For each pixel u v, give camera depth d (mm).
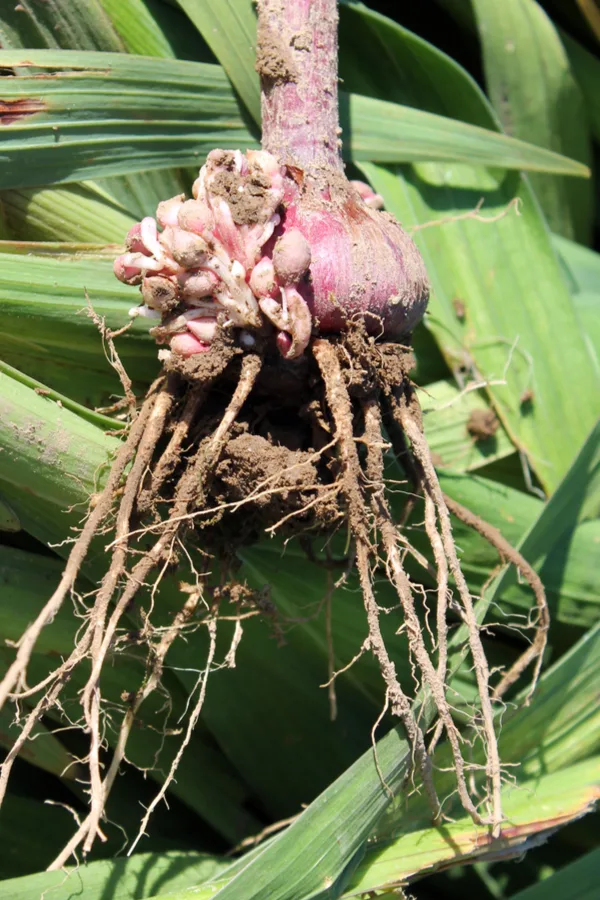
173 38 745
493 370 771
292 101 671
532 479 781
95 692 625
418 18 851
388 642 728
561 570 745
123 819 740
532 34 816
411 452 680
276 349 645
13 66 683
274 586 715
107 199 719
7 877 714
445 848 677
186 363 638
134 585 634
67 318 678
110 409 669
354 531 641
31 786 750
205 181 630
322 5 681
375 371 649
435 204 779
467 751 710
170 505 662
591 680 717
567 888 712
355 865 669
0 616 687
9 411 651
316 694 741
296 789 753
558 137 841
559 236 846
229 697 731
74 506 669
